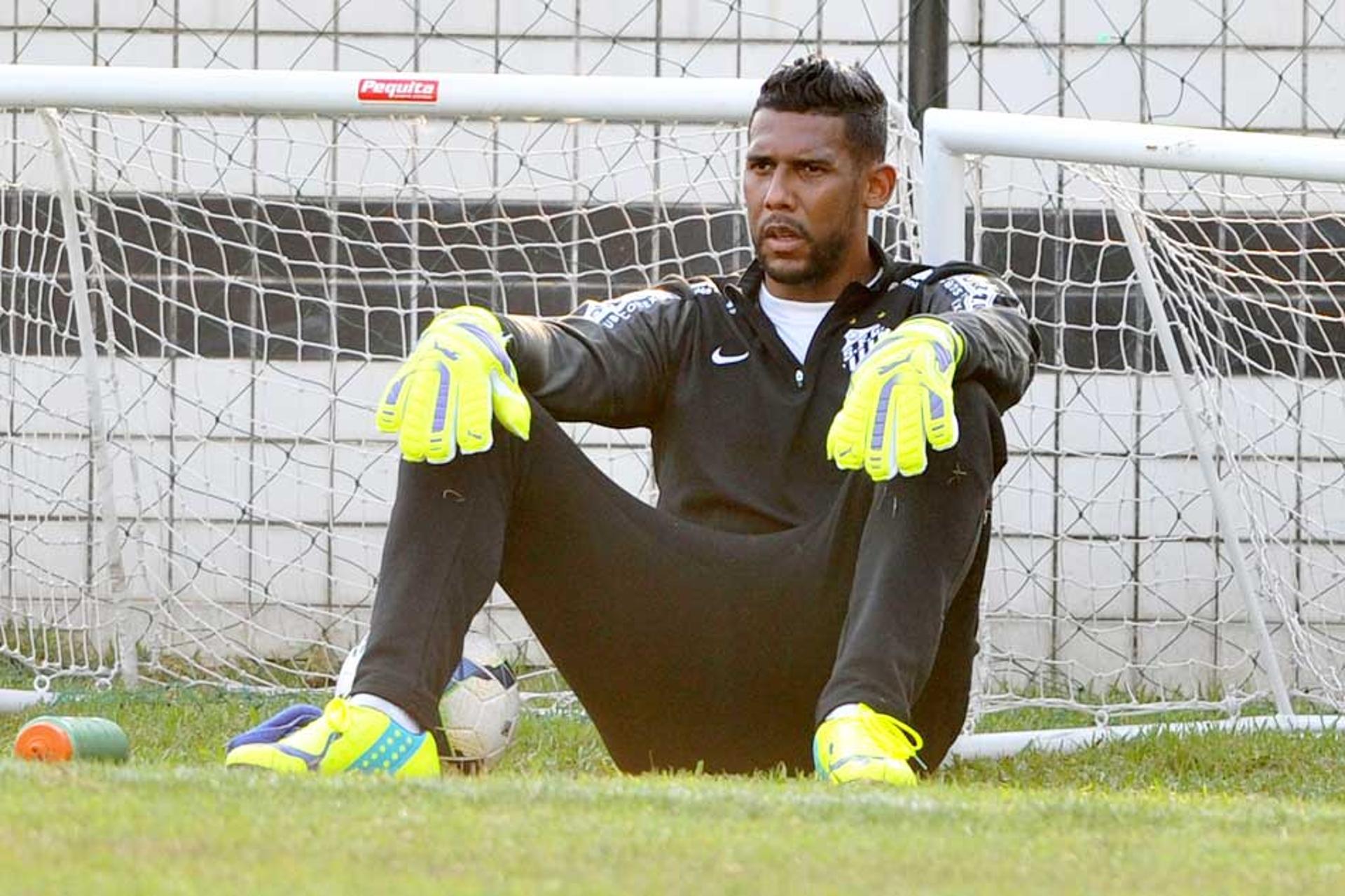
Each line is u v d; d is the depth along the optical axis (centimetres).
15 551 2153
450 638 1023
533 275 2041
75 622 2152
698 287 1228
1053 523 2156
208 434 2186
